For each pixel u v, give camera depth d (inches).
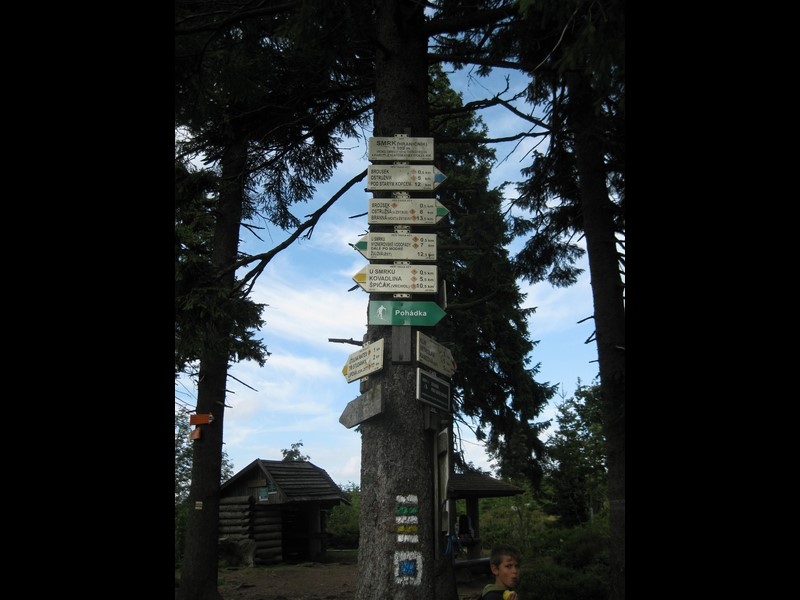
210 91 352.8
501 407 778.2
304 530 976.3
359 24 302.2
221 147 408.2
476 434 803.4
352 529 1272.1
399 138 250.8
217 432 485.7
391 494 221.9
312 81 378.9
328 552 1102.4
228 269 365.4
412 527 219.6
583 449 979.3
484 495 740.0
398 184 243.3
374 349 232.7
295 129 389.7
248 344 482.6
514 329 759.7
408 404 228.7
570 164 395.2
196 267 363.9
